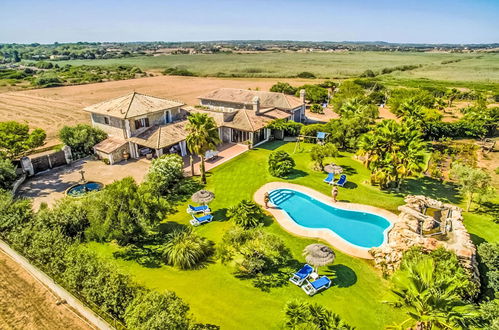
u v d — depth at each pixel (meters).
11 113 79.56
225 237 26.06
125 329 17.48
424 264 16.69
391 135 35.03
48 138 59.09
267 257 25.05
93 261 20.48
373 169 36.72
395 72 183.50
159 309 15.97
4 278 23.14
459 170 32.97
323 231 29.19
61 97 102.75
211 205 33.91
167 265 24.73
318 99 88.62
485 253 24.23
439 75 169.88
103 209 25.52
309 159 47.41
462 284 15.85
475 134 57.91
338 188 37.66
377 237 28.67
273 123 56.09
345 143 51.66
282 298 21.28
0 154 39.19
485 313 17.23
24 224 25.64
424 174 41.50
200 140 35.69
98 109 49.31
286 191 37.31
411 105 55.12
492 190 31.92
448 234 26.42
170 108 51.84
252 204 30.62
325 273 23.69
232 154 49.75
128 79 149.25
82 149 47.75
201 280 23.05
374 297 21.39
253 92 70.69
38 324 19.25
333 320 17.58
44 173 42.06
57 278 21.45
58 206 28.67
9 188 35.59
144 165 44.84
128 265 24.66
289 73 168.00
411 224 27.83
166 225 30.20
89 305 19.45
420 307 14.59
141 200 25.22
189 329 16.53
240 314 19.89
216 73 169.38
